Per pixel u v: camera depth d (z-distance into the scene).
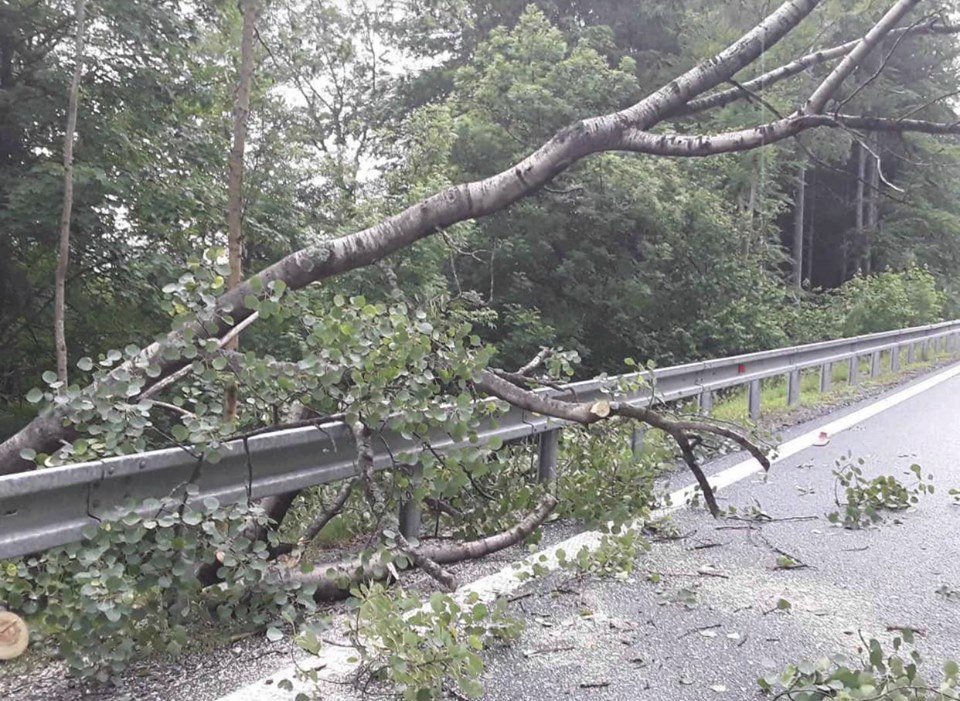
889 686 3.07
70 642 3.26
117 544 3.47
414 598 3.36
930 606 4.19
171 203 11.66
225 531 3.90
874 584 4.51
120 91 11.84
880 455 7.95
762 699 3.17
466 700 3.14
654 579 4.52
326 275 6.33
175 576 3.48
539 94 16.61
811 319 21.00
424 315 4.84
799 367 11.41
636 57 23.92
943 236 32.03
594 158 16.86
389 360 4.47
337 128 20.19
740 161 21.36
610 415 5.38
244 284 5.82
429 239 12.74
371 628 3.31
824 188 35.47
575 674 3.38
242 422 5.17
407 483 4.64
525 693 3.21
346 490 4.90
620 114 6.85
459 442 5.05
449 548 4.73
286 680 3.05
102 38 11.36
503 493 5.45
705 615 4.05
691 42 21.72
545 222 17.06
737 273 19.44
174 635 3.37
